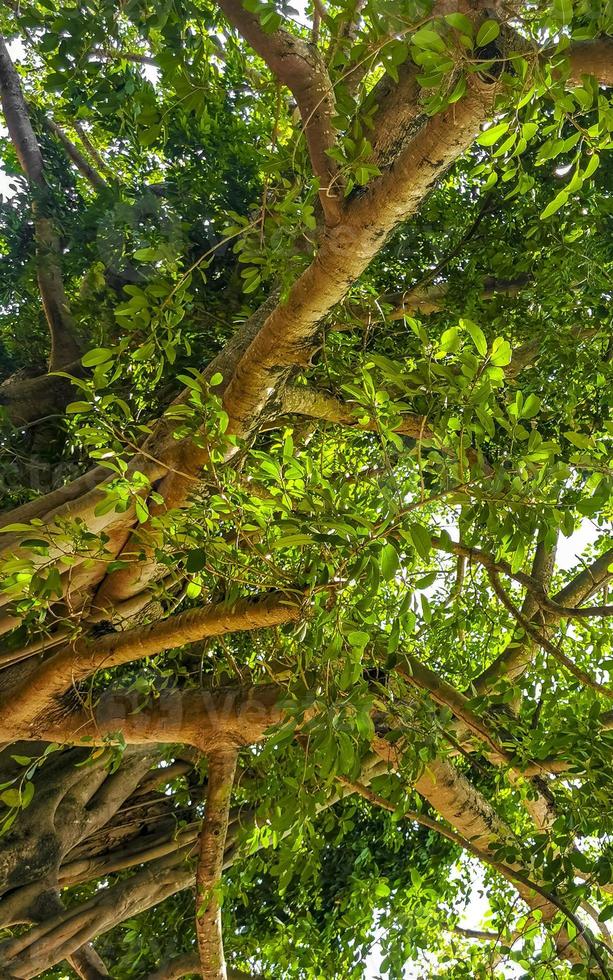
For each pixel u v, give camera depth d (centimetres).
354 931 729
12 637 504
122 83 416
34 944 695
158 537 363
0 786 391
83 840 788
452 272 648
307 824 319
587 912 529
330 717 272
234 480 375
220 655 661
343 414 496
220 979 607
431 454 271
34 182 837
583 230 555
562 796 395
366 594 278
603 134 231
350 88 346
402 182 295
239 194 739
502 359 265
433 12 251
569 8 209
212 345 713
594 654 412
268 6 261
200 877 554
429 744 369
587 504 268
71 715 520
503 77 238
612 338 568
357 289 593
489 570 423
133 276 733
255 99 639
